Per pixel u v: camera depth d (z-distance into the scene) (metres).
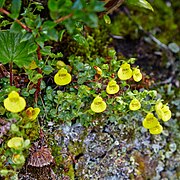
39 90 0.31
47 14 0.35
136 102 0.31
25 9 0.31
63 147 0.33
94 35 0.40
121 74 0.31
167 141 0.39
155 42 0.44
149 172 0.37
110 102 0.32
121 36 0.42
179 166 0.39
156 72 0.42
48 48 0.29
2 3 0.28
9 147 0.30
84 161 0.34
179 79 0.42
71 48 0.37
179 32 0.46
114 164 0.35
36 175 0.31
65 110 0.32
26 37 0.27
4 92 0.29
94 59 0.37
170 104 0.40
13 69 0.34
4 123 0.29
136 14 0.45
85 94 0.32
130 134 0.36
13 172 0.29
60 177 0.32
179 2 0.48
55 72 0.34
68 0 0.25
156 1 0.47
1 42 0.30
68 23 0.25
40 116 0.32
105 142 0.34
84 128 0.34
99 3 0.24
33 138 0.31
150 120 0.31
